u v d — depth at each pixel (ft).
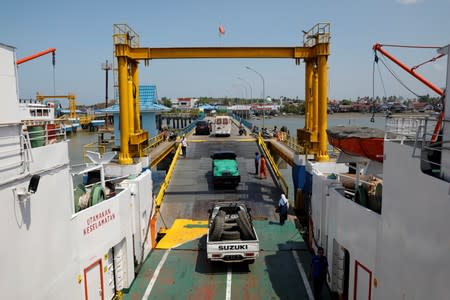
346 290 36.37
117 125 95.30
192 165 93.56
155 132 111.04
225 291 38.73
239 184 78.28
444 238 20.12
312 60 68.03
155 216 54.54
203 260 46.03
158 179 95.25
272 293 38.27
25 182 25.09
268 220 59.31
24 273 24.80
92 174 48.49
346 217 33.96
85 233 32.37
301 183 63.16
